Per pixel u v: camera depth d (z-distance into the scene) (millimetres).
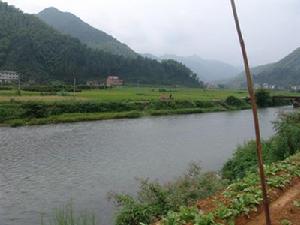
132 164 30984
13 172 28328
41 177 26953
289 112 26344
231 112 81812
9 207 20844
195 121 63156
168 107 80000
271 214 9742
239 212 9609
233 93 134625
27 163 31266
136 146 39281
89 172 28312
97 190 23719
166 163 31375
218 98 101188
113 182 25562
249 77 6922
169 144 40625
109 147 38594
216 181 14969
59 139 42969
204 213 9633
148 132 49688
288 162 15281
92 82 159625
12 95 78750
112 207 20406
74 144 40000
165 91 132000
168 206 13516
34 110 59844
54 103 64688
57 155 34469
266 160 21234
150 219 13102
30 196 22703
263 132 49000
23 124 54656
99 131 49969
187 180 14922
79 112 66375
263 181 7332
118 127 54344
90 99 76750
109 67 183750
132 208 13617
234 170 22469
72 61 167250
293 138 21641
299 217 9531
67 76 159125
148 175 27391
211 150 37156
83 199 22000
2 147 37812
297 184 12531
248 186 11867
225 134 48000
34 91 96062
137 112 70562
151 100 82438
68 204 21109
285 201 10734
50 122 57625
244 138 44406
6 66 144625
